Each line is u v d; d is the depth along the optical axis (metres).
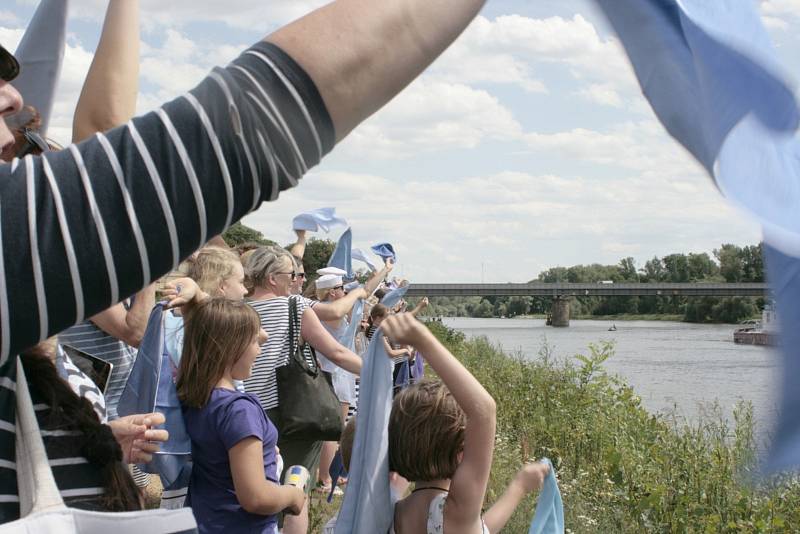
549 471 3.44
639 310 113.69
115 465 1.49
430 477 2.89
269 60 0.99
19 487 1.23
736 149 1.05
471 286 103.88
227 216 1.01
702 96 1.10
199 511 3.64
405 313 2.77
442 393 2.92
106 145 0.99
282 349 5.21
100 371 2.93
